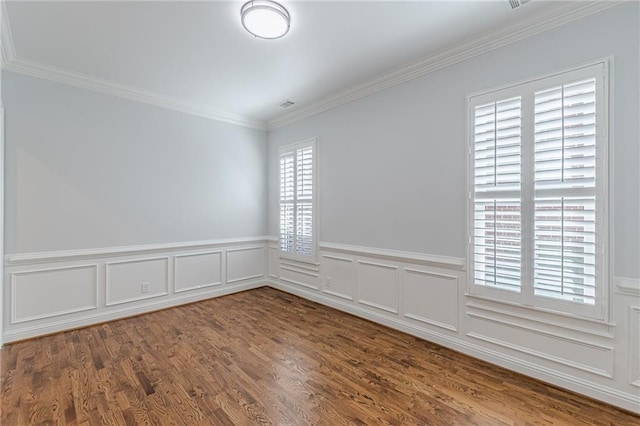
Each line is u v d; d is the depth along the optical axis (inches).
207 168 174.1
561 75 85.9
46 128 123.7
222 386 88.5
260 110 175.0
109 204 140.5
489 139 99.5
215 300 171.8
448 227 111.4
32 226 120.8
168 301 158.9
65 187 128.6
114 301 141.9
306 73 128.4
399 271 127.6
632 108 76.6
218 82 137.4
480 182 102.2
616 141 78.4
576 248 84.0
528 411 78.2
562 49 86.4
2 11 86.8
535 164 90.6
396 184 127.8
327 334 125.3
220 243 179.2
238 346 114.3
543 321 90.5
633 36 76.4
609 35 79.4
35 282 121.8
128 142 145.7
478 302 104.3
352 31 98.3
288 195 181.5
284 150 185.0
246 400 82.2
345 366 100.0
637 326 76.6
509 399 83.0
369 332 127.3
